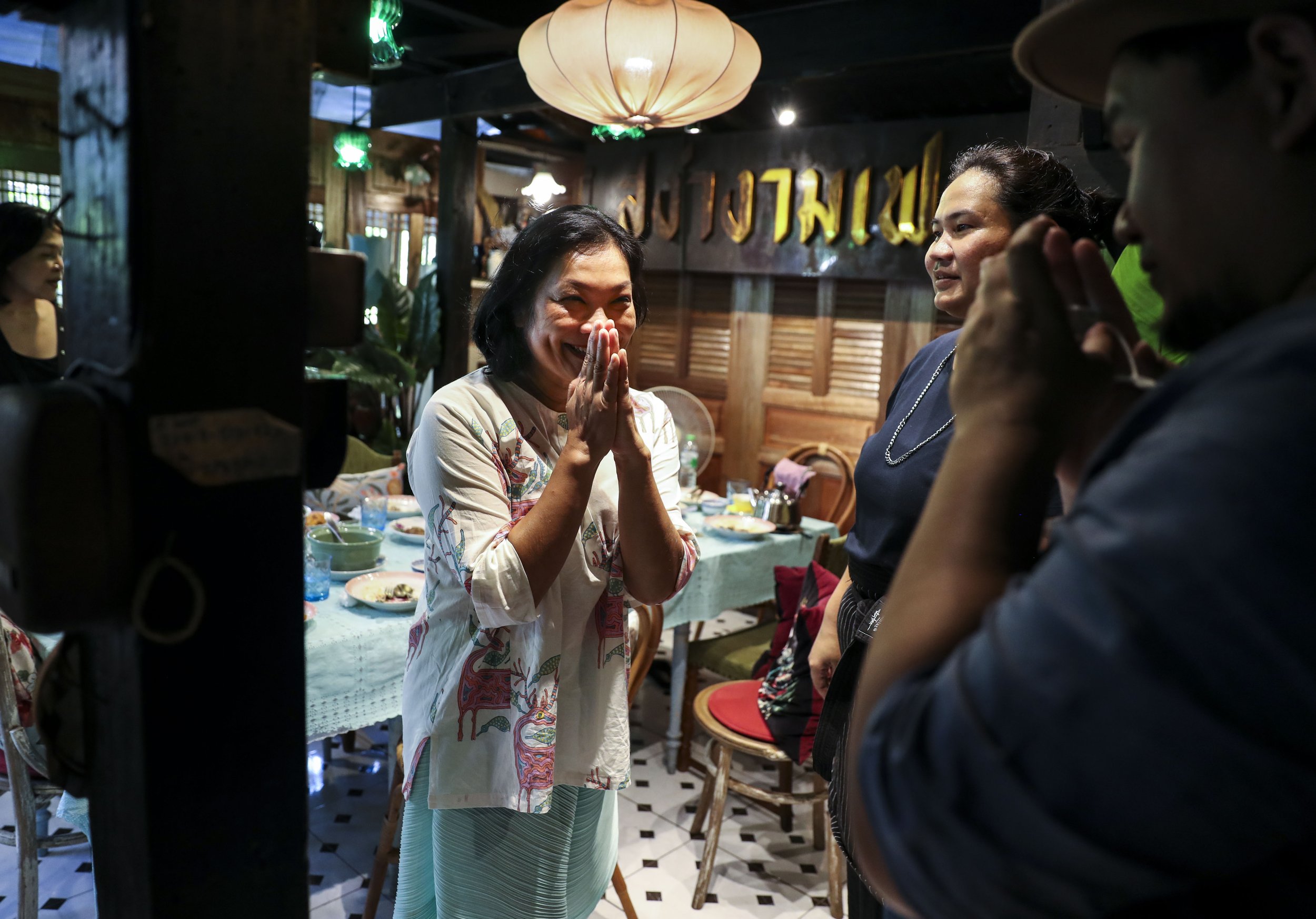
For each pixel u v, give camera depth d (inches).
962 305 56.2
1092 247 19.9
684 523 58.5
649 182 218.8
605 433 48.3
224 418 24.5
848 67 127.2
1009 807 13.8
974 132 170.2
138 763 25.2
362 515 112.1
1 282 101.0
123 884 27.0
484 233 252.2
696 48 99.2
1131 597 12.9
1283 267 15.6
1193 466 13.1
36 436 22.0
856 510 61.4
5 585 23.0
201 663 25.5
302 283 25.5
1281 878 14.5
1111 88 18.0
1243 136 15.5
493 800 51.4
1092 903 14.1
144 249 22.5
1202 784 12.7
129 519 23.5
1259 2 15.0
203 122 23.0
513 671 50.6
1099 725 13.0
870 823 17.3
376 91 204.1
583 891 57.7
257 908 27.8
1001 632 14.4
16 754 70.3
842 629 60.6
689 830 103.6
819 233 194.5
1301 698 12.3
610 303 50.9
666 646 151.4
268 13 23.7
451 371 205.2
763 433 214.4
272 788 27.6
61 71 25.0
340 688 76.7
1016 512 17.5
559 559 47.9
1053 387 18.0
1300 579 12.2
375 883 79.9
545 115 207.6
